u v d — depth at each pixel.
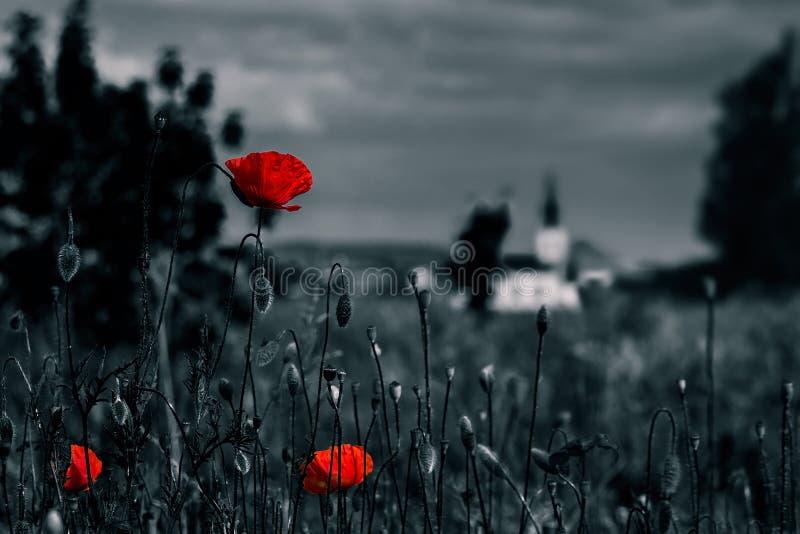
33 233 6.73
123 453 1.81
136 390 1.80
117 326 6.41
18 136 6.61
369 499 2.20
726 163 51.38
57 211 6.60
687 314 16.22
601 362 7.08
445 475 2.65
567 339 9.58
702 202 51.75
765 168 50.12
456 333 9.95
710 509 2.48
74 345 6.29
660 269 47.53
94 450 2.00
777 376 7.68
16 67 6.79
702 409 6.03
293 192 1.89
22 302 6.46
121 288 6.41
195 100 6.48
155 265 3.70
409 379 6.39
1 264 6.50
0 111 6.68
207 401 1.83
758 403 6.55
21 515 1.84
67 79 6.72
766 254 49.41
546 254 75.94
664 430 5.08
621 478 3.50
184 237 6.26
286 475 2.25
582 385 5.98
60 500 1.83
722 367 7.99
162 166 6.36
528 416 4.87
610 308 12.38
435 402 3.81
